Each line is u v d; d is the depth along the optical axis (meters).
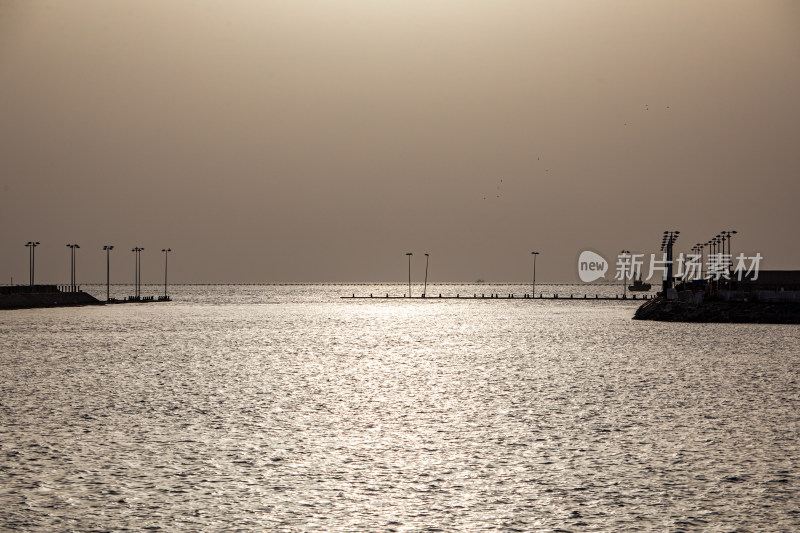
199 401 187.88
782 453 132.38
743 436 145.88
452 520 100.38
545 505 105.81
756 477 118.19
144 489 112.38
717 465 124.94
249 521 99.81
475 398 193.25
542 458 129.62
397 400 190.12
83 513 102.44
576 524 99.00
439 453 133.12
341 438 144.62
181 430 151.62
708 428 153.50
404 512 103.19
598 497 109.00
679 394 198.50
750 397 193.12
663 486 114.00
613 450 135.12
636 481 116.44
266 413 171.12
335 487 113.56
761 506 105.25
